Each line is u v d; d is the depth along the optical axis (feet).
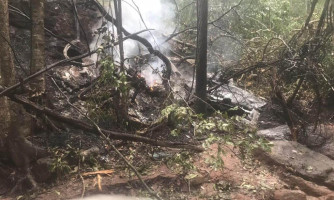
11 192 10.53
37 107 11.10
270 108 15.20
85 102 13.65
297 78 15.19
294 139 13.47
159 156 12.14
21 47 16.28
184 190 10.72
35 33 12.39
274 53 16.74
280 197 10.52
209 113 15.03
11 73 11.44
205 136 13.16
